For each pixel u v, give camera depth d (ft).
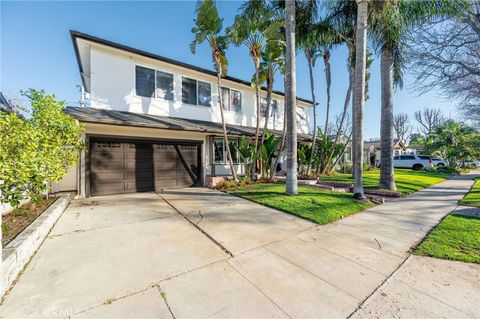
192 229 14.49
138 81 30.55
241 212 18.60
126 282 8.48
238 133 33.86
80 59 29.86
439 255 10.87
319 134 51.26
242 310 7.06
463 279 8.89
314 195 24.18
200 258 10.55
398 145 115.34
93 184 25.16
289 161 24.30
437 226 15.30
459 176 53.93
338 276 9.12
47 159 14.11
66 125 17.29
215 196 25.55
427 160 72.18
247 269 9.61
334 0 30.55
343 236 13.61
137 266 9.70
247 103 43.55
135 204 21.31
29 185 13.67
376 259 10.64
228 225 15.33
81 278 8.70
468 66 22.99
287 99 24.13
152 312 6.92
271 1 33.09
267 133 36.45
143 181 28.81
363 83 22.30
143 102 30.78
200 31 28.40
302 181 34.96
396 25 23.62
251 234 13.74
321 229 14.88
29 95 16.37
